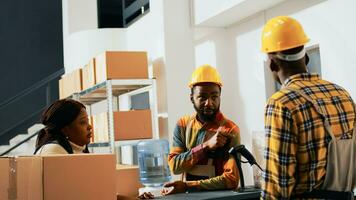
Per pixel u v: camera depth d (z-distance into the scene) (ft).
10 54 23.27
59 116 6.04
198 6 12.11
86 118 6.29
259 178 6.50
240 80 12.13
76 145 6.25
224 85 12.68
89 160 5.01
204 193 6.33
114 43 16.60
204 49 13.38
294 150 4.53
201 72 7.45
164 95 12.18
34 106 23.22
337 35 8.89
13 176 4.55
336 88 4.88
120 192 6.62
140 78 12.24
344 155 4.66
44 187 4.72
